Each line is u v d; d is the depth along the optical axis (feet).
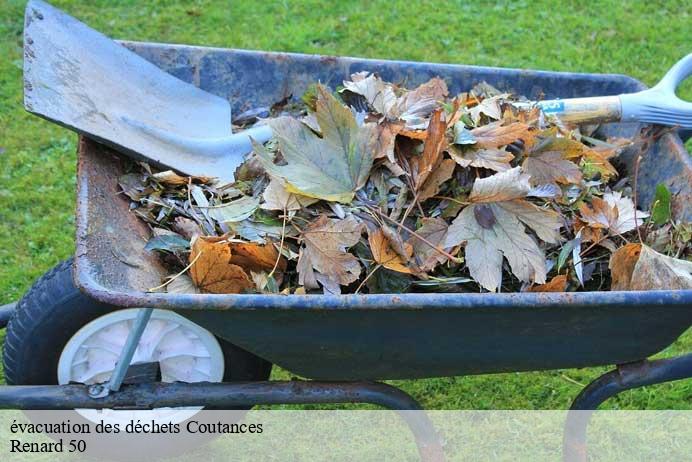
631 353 4.28
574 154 4.65
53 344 4.80
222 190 4.70
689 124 5.11
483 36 10.54
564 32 10.68
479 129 4.61
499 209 4.34
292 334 3.92
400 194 4.45
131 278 3.98
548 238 4.34
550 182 4.58
